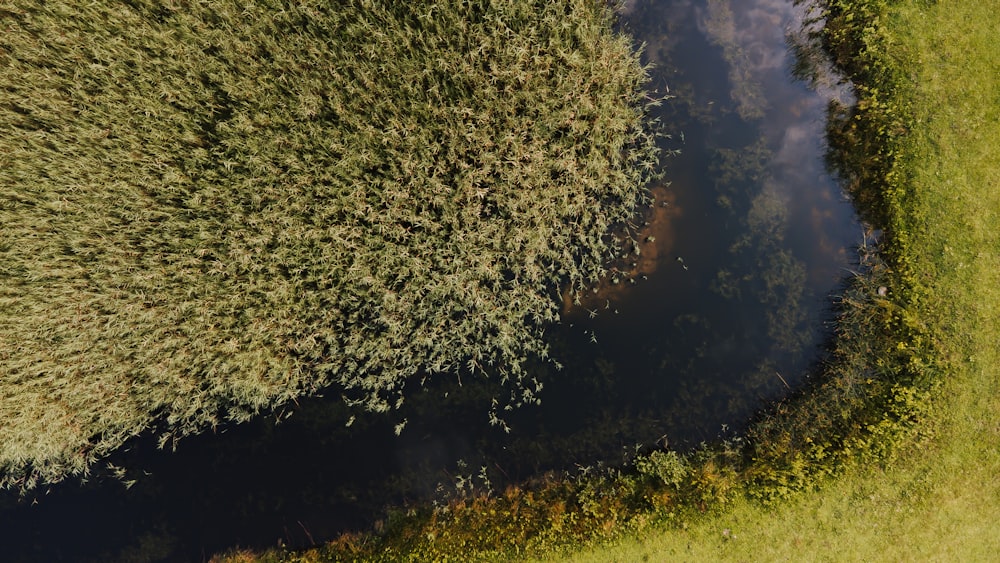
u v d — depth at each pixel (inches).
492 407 359.9
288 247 345.4
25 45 333.1
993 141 342.3
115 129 337.1
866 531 327.3
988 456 324.5
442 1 340.5
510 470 360.5
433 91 349.7
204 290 343.6
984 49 349.4
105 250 340.5
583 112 357.4
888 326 345.7
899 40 358.6
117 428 352.8
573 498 352.8
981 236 337.4
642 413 360.8
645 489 347.3
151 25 342.0
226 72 342.0
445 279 349.4
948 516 322.7
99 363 338.0
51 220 336.8
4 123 335.9
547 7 350.6
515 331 351.3
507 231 358.0
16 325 329.1
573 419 360.8
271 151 341.7
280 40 347.9
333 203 345.7
